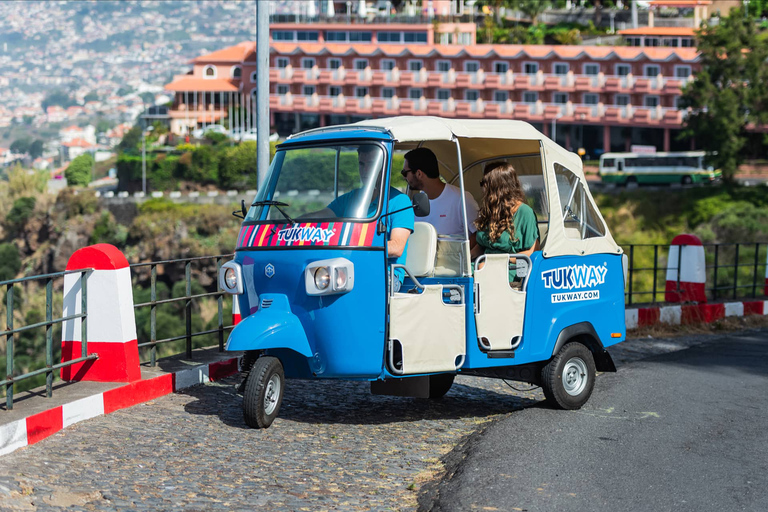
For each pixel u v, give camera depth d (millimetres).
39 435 6152
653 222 68375
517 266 7512
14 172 96125
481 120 7547
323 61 92062
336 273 6418
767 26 101625
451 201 7641
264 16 10062
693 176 73250
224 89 106750
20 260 90500
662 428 6988
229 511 4891
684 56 82500
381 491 5375
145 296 62031
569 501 5109
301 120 94625
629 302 14695
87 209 88188
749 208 64750
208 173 90375
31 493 4969
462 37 96688
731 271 42344
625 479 5555
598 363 8320
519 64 87188
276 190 7004
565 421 7172
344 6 104812
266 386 6664
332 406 7797
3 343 57125
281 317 6566
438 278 7309
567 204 8031
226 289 7012
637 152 77500
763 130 70125
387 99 89750
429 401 8234
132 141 136125
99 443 6137
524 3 114125
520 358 7426
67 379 7555
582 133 86938
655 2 115250
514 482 5434
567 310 7828
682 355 11258
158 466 5672
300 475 5621
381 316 6629
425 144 8180
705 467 5875
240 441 6367
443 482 5539
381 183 6695
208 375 8531
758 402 8156
